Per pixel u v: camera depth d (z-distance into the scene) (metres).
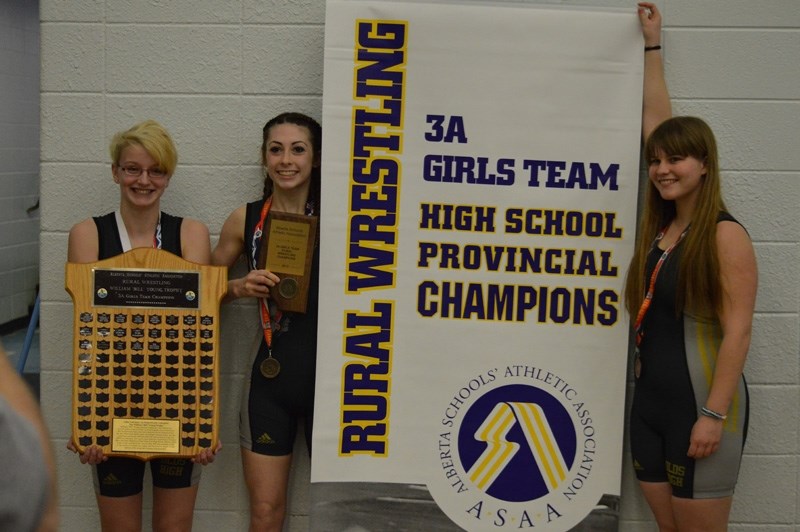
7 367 1.27
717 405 2.89
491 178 3.22
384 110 3.20
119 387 3.01
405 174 3.21
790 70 3.40
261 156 3.41
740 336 2.88
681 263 2.93
